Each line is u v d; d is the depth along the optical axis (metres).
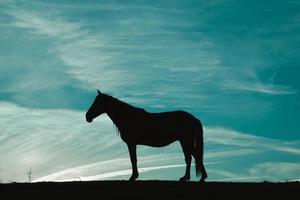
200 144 20.78
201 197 17.83
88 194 18.28
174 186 19.27
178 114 21.11
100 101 21.62
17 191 18.95
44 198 17.89
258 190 18.66
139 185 19.44
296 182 20.02
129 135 21.05
